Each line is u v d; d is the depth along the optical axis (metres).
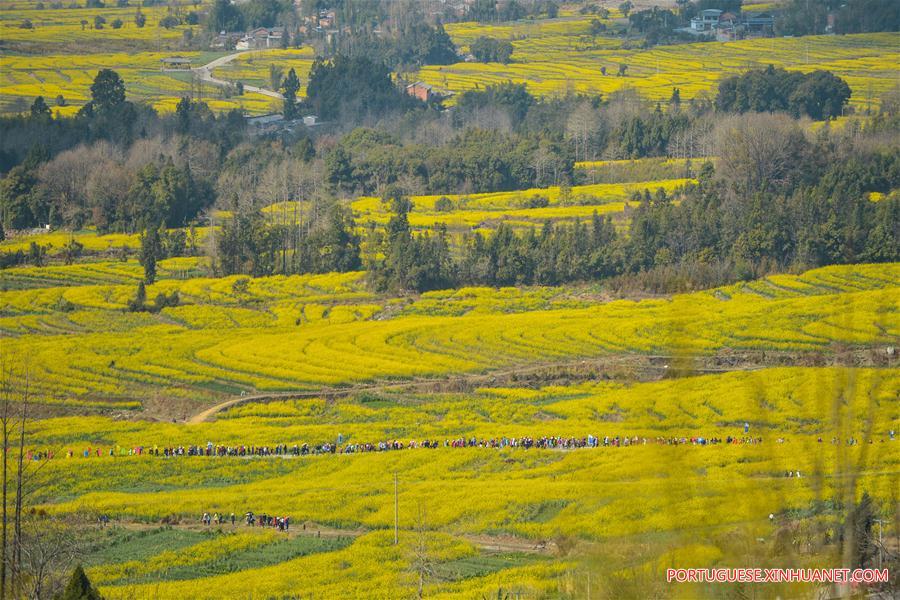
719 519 84.81
